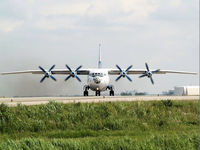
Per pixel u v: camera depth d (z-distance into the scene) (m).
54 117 73.62
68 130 70.50
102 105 80.25
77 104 80.81
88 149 54.91
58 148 54.62
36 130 69.88
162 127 74.75
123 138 59.25
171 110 85.62
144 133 68.06
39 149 54.00
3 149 52.91
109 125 72.75
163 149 56.47
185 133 64.25
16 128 69.25
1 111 71.44
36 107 75.94
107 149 55.44
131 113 79.94
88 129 71.25
